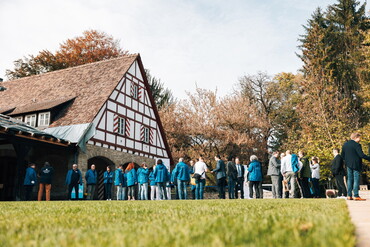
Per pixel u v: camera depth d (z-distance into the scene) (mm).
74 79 24125
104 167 22953
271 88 36969
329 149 20359
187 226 2270
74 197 15258
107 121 20906
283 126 35625
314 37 28906
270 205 5184
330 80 27547
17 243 1808
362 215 3693
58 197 20172
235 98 32969
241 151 29969
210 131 29609
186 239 1737
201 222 2484
